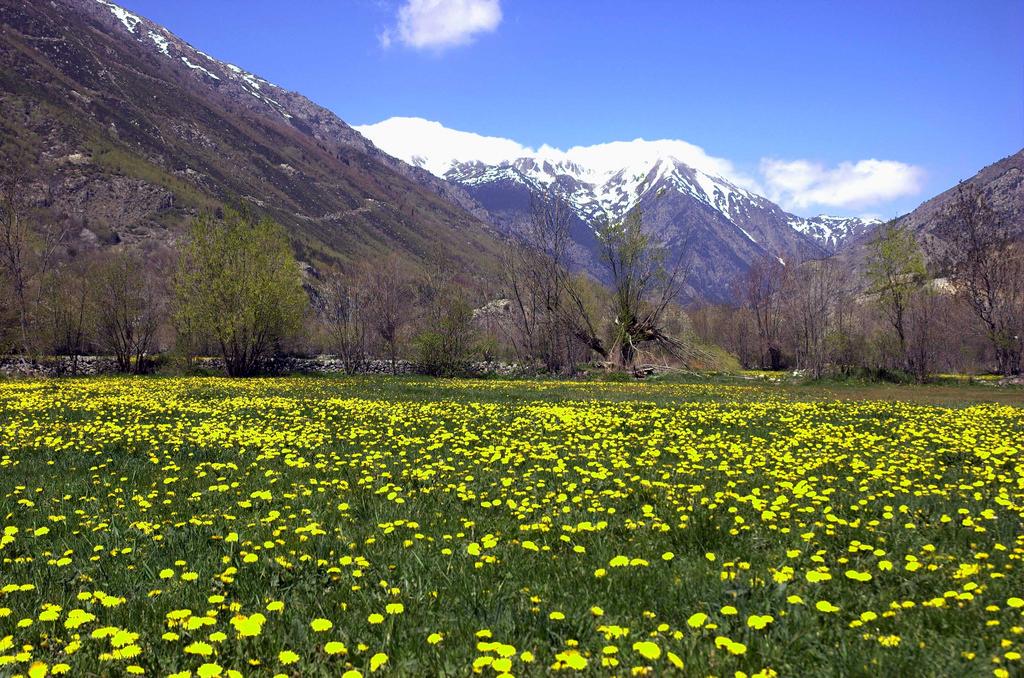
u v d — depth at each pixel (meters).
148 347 47.81
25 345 40.38
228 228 41.72
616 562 5.83
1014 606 4.86
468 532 7.14
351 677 3.83
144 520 7.47
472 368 50.53
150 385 28.64
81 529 7.21
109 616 4.89
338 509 7.88
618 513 7.86
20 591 5.36
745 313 84.44
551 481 9.56
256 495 8.47
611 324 51.31
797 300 63.84
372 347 56.53
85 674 4.01
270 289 41.66
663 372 48.12
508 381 39.53
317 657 4.30
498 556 6.30
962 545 6.50
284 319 43.06
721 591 5.35
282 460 11.25
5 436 13.21
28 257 50.22
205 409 18.41
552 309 51.28
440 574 5.84
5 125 179.62
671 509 7.90
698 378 44.38
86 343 46.41
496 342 56.81
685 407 20.83
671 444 12.57
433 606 5.16
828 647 4.39
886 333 46.72
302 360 50.16
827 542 6.64
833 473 10.16
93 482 9.41
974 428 15.11
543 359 54.41
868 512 7.77
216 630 4.68
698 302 102.75
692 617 4.57
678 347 51.56
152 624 4.81
